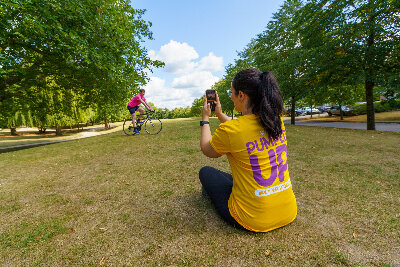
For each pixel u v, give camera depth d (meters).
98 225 1.84
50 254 1.47
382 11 8.23
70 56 6.62
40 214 2.12
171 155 4.63
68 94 12.16
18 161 5.05
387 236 1.50
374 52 8.45
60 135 26.67
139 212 2.05
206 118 1.59
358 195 2.26
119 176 3.33
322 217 1.80
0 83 7.91
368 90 9.80
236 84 1.37
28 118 24.12
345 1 9.19
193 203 2.18
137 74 10.41
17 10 5.91
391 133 7.93
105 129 32.31
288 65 12.80
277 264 1.25
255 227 1.41
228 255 1.35
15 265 1.36
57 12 6.51
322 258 1.29
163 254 1.40
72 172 3.73
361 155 4.22
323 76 10.97
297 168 3.40
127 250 1.47
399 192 2.31
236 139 1.25
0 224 1.94
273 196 1.35
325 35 10.53
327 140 6.33
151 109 8.58
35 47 7.41
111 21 8.02
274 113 1.25
